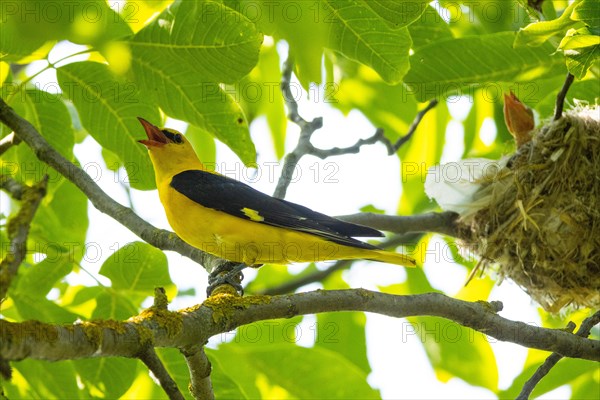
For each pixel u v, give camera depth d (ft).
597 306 39.86
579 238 38.60
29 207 17.65
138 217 31.37
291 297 24.89
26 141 29.25
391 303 26.14
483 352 42.32
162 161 34.76
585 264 38.70
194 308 23.22
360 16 27.02
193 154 35.94
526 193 39.78
